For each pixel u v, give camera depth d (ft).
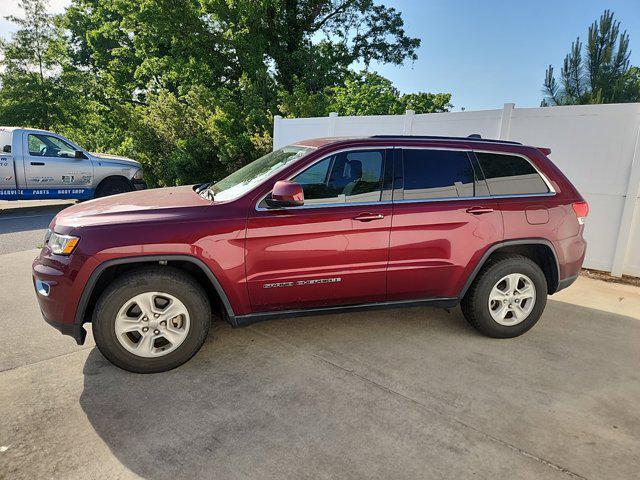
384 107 63.26
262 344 12.58
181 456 8.06
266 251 11.17
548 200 13.32
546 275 13.97
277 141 33.37
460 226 12.44
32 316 14.24
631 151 18.65
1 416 9.11
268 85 61.52
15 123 64.03
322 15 80.18
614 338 13.58
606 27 49.70
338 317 14.62
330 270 11.70
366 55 86.22
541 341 13.25
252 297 11.37
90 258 10.15
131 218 10.65
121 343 10.54
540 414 9.57
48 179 32.24
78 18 94.22
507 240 12.84
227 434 8.68
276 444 8.43
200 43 70.64
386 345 12.69
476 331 13.80
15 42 62.69
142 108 49.47
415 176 12.46
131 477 7.54
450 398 10.08
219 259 10.83
